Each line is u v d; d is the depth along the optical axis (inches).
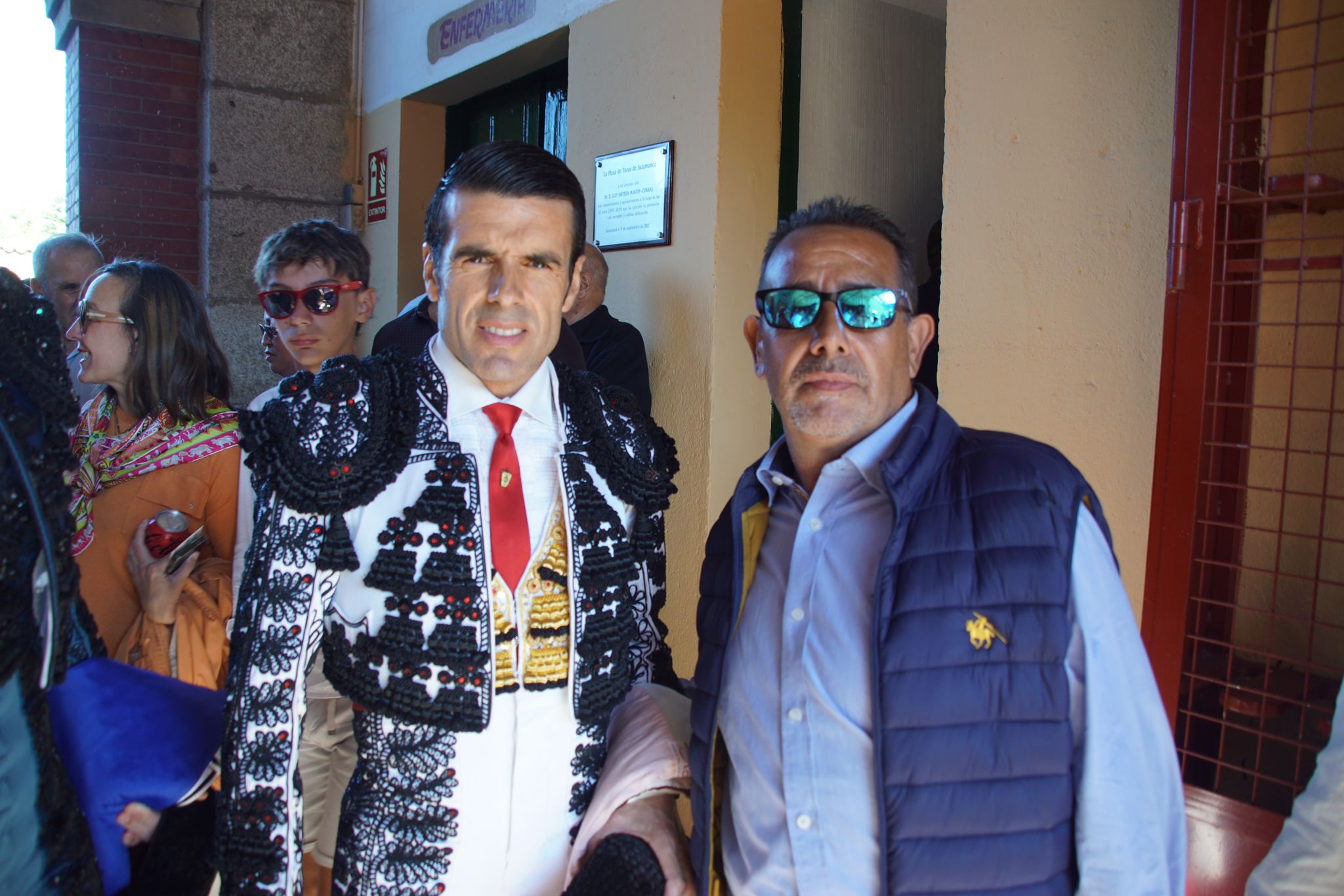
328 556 50.3
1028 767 43.9
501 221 51.3
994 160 84.2
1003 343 84.0
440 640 50.5
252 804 48.3
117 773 51.7
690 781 57.9
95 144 205.5
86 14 200.4
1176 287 66.7
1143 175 74.3
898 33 137.1
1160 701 45.5
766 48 121.6
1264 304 77.3
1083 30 77.6
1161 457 67.9
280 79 211.3
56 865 45.3
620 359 118.6
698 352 121.1
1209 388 67.4
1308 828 52.6
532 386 56.6
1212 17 64.8
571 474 56.0
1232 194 66.6
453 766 51.4
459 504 51.9
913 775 44.3
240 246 210.1
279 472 49.1
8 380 44.0
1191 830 68.2
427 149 200.8
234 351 210.5
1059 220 79.7
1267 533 75.9
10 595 42.3
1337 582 63.2
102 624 79.1
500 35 161.9
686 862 55.1
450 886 51.7
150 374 80.4
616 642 56.3
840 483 51.4
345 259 99.9
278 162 212.7
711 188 119.0
